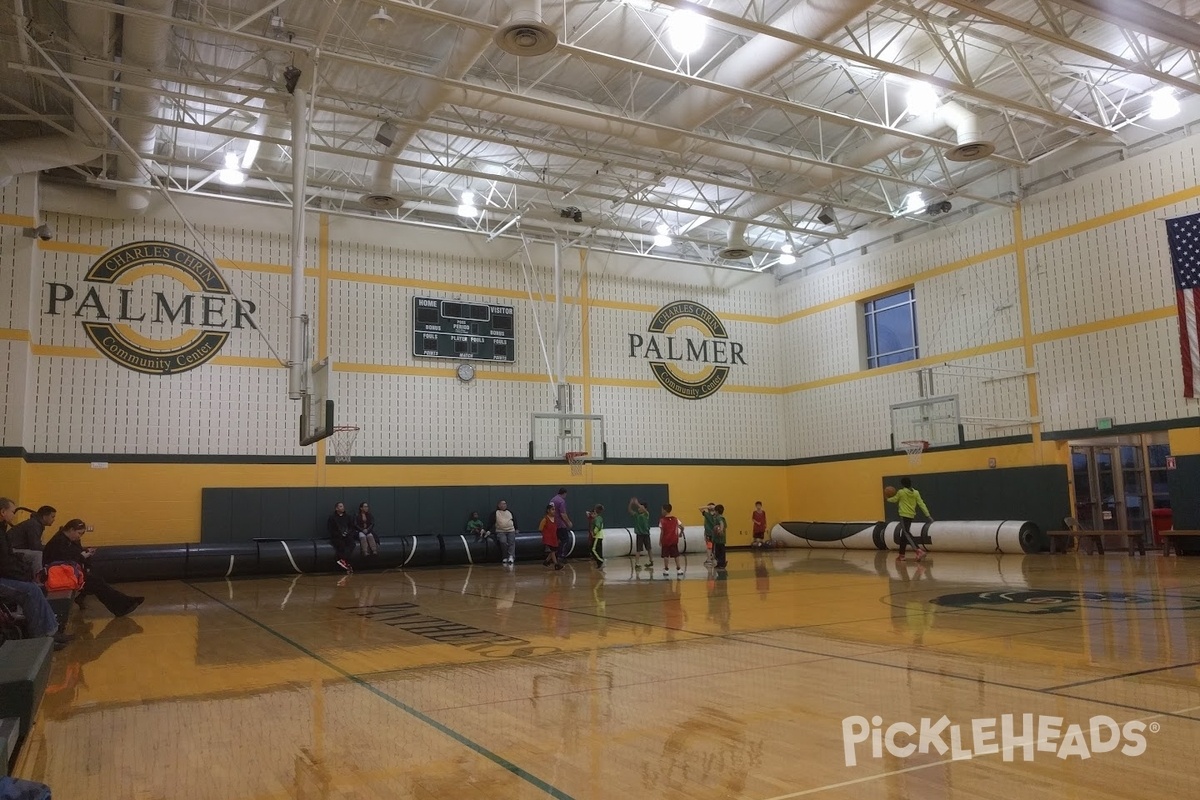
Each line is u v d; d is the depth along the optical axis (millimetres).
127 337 17438
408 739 4492
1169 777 3561
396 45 14297
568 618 9352
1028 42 14570
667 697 5273
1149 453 18547
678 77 12672
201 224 18328
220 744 4527
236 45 13906
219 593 13680
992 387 19703
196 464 17797
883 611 9188
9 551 7375
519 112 14406
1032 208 19078
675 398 23750
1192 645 6551
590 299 22859
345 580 15820
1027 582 11758
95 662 7266
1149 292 16844
